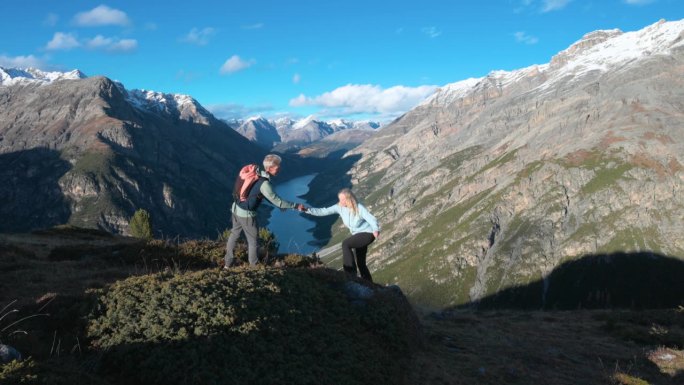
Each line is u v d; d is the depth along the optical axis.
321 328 10.70
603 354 16.86
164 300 9.42
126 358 8.19
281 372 8.59
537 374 13.43
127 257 17.95
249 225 12.47
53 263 16.80
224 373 8.06
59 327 9.32
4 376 6.50
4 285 12.27
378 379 10.14
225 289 10.20
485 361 13.93
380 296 13.79
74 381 7.18
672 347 18.52
